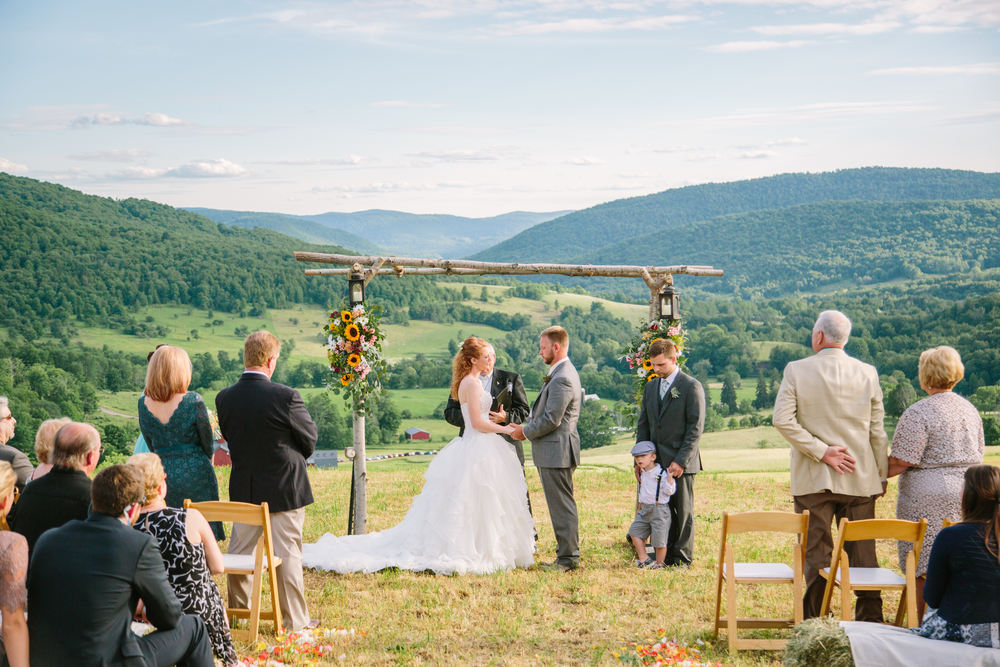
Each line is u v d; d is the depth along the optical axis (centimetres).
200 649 352
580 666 413
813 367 466
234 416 462
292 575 468
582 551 684
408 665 412
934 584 358
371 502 943
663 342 638
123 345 11694
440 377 10006
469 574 595
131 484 314
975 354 7681
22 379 7169
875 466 464
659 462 638
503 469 636
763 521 438
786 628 446
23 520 392
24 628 292
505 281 19450
